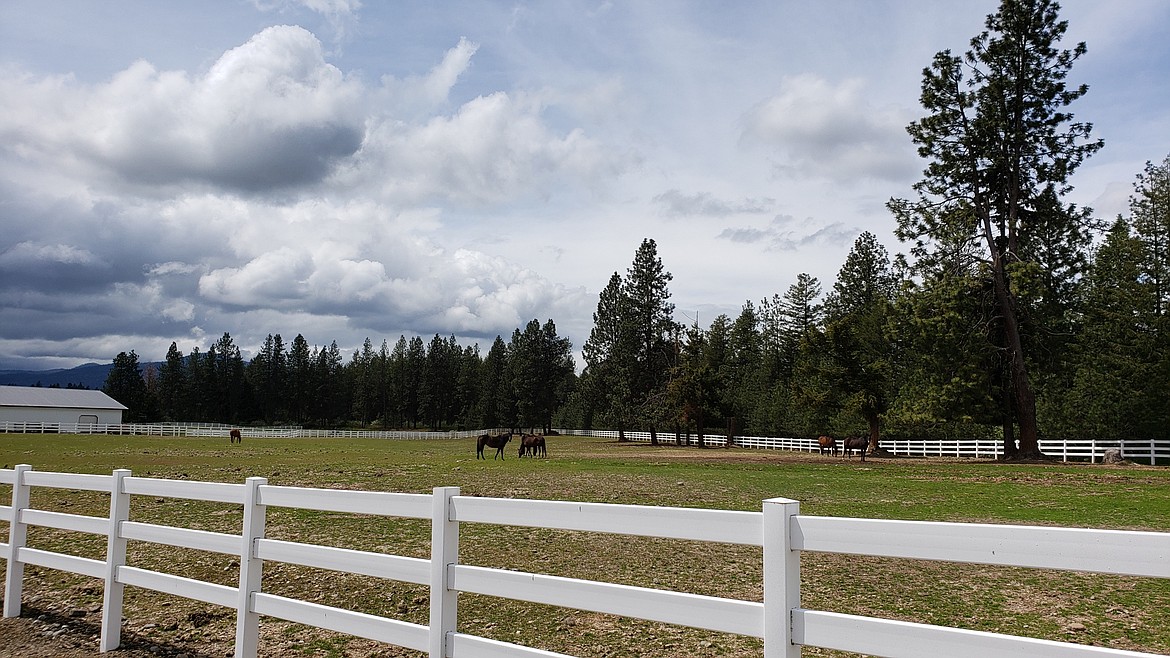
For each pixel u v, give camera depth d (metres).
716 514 3.77
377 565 5.14
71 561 7.29
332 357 158.50
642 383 77.38
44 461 30.17
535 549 11.28
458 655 4.66
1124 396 44.88
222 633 7.32
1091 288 50.56
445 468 29.34
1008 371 41.78
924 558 3.12
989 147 41.31
